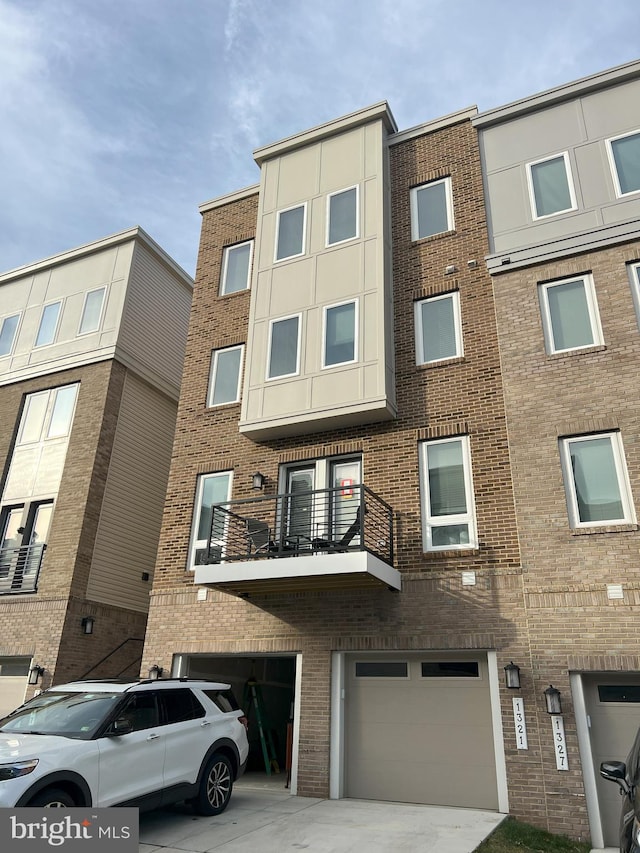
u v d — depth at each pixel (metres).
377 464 11.75
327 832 7.57
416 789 9.60
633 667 8.67
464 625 9.98
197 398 14.30
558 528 9.73
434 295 12.73
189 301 20.31
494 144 13.31
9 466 16.88
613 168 11.83
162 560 12.97
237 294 15.03
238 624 11.67
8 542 15.88
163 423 18.20
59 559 14.73
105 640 14.86
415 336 12.52
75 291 18.55
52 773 6.27
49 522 15.52
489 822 8.16
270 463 12.77
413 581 10.56
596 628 9.04
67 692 8.05
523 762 8.86
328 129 14.77
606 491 9.77
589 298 11.05
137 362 17.45
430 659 10.27
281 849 6.90
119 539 15.84
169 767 7.70
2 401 18.02
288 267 13.88
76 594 14.33
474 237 12.75
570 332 11.01
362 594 10.84
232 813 8.56
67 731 7.13
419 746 9.84
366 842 7.14
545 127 12.85
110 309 17.58
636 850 4.21
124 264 18.06
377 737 10.13
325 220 13.98
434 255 13.05
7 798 5.85
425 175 13.85
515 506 10.22
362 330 12.41
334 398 12.10
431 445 11.59
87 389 16.69
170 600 12.49
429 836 7.41
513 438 10.56
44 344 18.20
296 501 12.36
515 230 12.30
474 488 10.81
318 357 12.62
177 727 8.05
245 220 15.91
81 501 15.17
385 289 12.73
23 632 14.27
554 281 11.45
